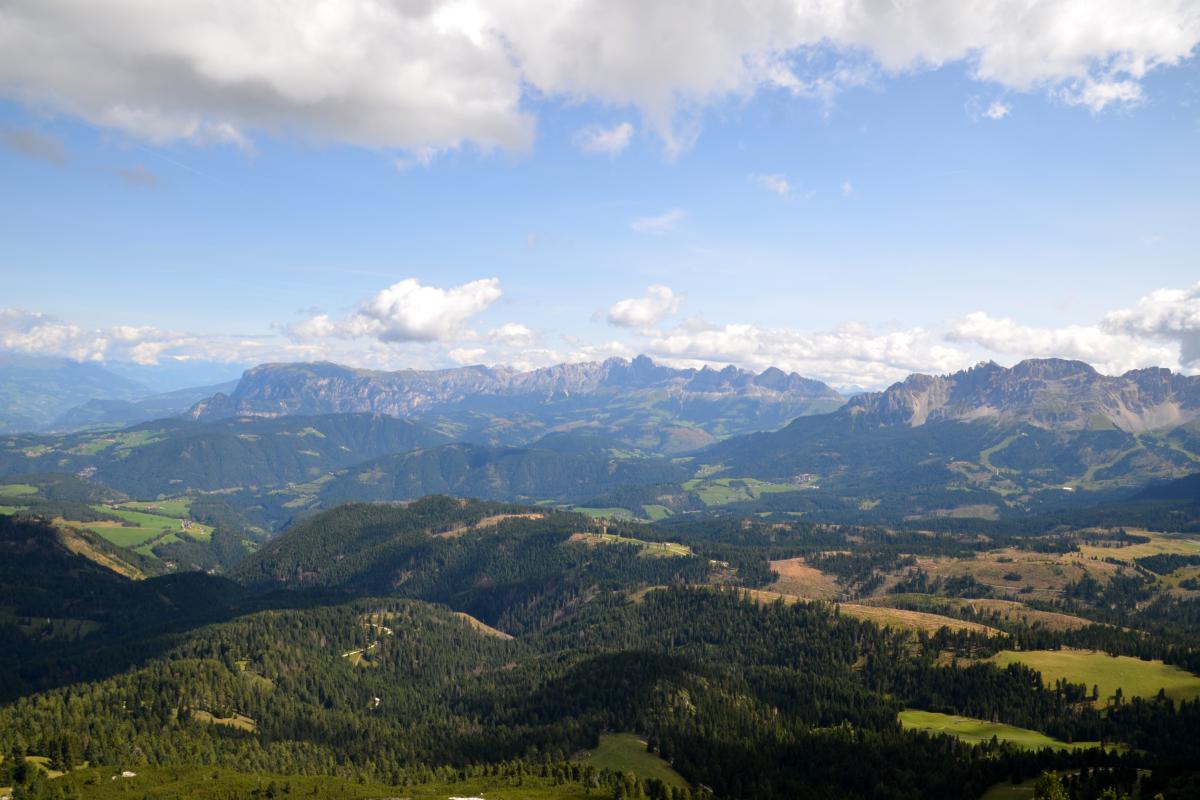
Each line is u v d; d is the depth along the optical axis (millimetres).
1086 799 192000
